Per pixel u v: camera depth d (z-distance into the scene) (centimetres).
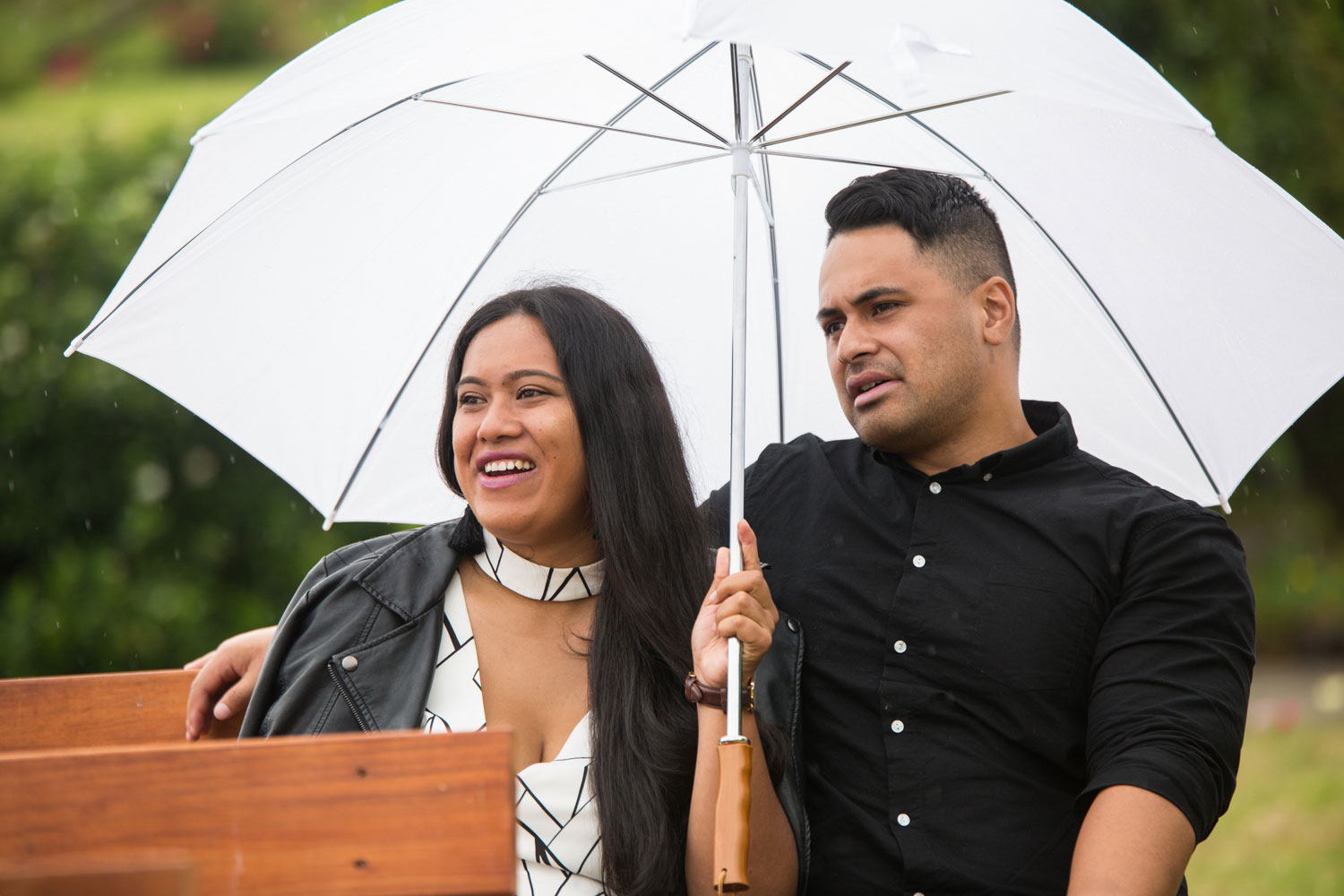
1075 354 628
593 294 585
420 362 629
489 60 449
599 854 505
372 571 552
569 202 626
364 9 2000
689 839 502
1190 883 1209
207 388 598
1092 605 541
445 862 346
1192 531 538
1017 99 573
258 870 343
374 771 349
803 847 521
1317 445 1961
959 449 577
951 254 564
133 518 1223
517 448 535
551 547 554
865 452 606
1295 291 570
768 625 492
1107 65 480
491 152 603
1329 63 1661
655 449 559
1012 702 534
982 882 513
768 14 425
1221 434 603
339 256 601
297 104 489
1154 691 507
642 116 604
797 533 589
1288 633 2034
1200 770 485
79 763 346
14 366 1227
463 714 529
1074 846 523
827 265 577
